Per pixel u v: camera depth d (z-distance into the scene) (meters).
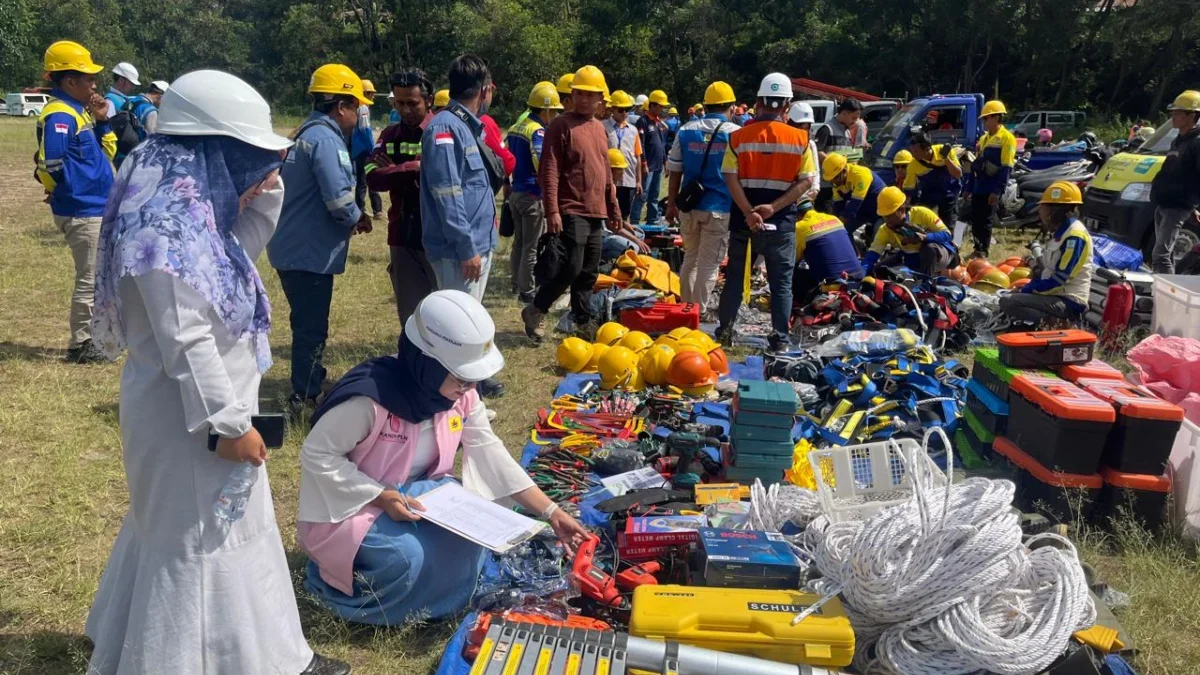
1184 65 44.06
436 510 3.47
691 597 3.34
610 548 4.15
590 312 8.18
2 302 8.89
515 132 8.79
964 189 13.92
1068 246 7.50
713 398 6.26
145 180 2.47
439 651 3.52
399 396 3.43
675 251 10.56
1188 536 4.43
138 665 2.66
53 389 6.35
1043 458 4.71
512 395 6.54
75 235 6.83
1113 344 7.74
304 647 3.09
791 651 3.17
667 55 57.19
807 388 6.17
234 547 2.72
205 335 2.47
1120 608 3.84
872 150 18.25
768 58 51.88
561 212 7.58
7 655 3.38
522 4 59.06
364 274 10.77
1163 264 9.34
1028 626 3.31
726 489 4.45
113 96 12.34
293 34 62.75
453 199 5.80
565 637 3.17
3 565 4.05
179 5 66.94
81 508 4.62
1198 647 3.65
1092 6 45.84
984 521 3.32
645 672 3.11
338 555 3.50
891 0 46.94
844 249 8.56
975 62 48.84
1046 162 18.12
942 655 3.25
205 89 2.51
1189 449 4.44
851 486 4.06
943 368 6.24
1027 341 5.13
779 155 7.38
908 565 3.27
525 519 3.48
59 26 61.56
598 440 5.38
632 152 11.71
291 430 5.66
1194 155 8.85
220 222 2.57
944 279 8.52
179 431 2.59
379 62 61.91
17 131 31.14
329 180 5.57
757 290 9.99
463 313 3.33
